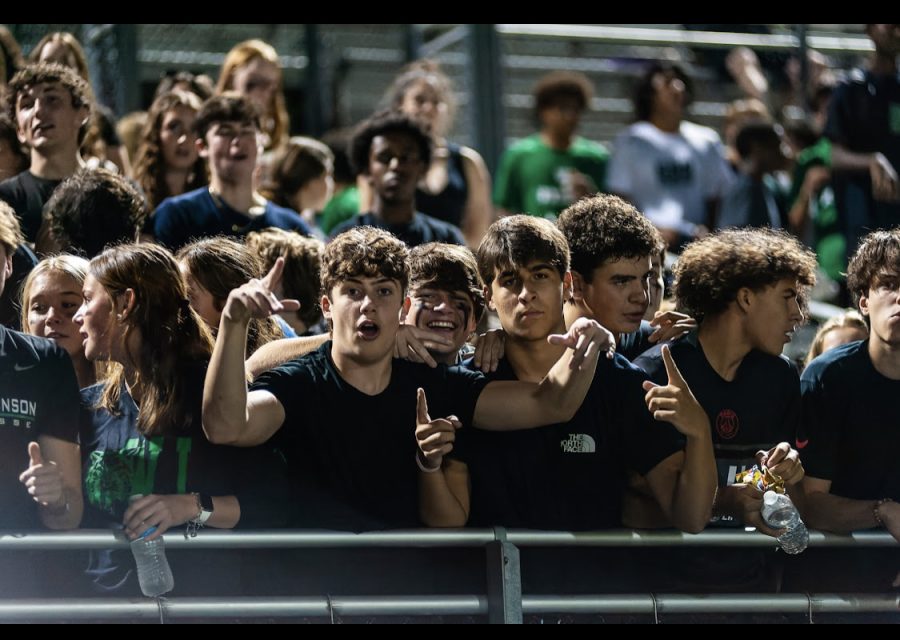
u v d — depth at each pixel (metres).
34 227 18.05
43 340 13.71
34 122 18.11
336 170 26.45
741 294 14.66
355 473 13.55
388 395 13.67
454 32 32.28
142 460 13.34
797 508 14.91
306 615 13.05
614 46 36.88
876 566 15.25
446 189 24.94
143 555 12.73
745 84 31.78
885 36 26.19
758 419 14.69
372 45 37.03
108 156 22.48
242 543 12.89
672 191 27.39
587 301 15.02
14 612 12.58
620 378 14.28
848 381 15.19
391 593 13.84
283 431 13.52
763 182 27.70
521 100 35.75
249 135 19.67
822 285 26.75
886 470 15.19
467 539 13.23
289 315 17.44
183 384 13.44
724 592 14.55
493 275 14.08
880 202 26.08
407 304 14.38
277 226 19.81
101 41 28.16
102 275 13.52
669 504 14.02
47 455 13.43
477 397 13.90
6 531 13.11
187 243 19.27
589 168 27.67
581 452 14.06
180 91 21.64
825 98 30.09
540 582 14.23
